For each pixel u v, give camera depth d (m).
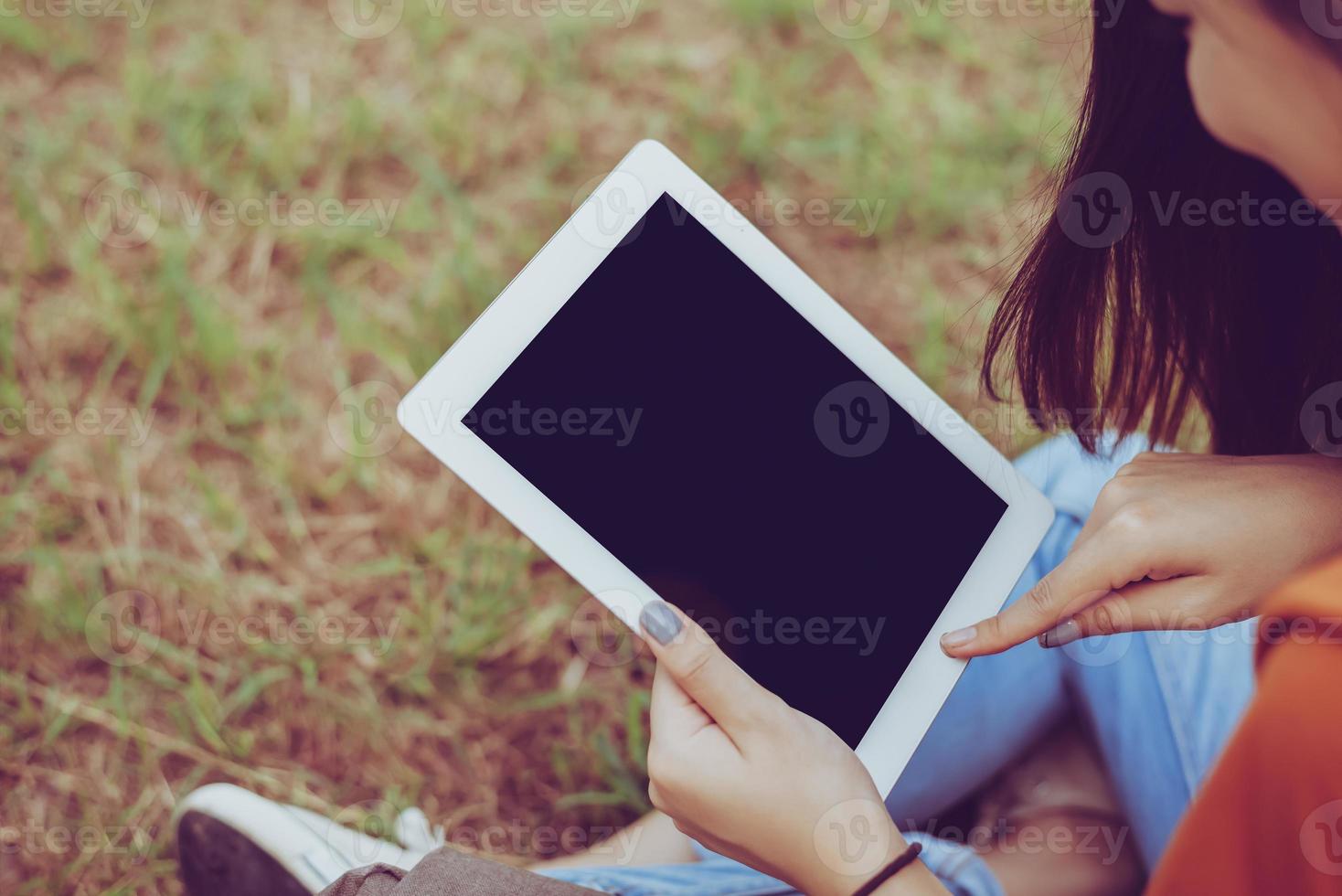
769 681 0.93
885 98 1.93
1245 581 0.84
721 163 1.88
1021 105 1.93
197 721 1.55
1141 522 0.85
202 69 1.88
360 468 1.67
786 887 1.01
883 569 0.95
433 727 1.57
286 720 1.56
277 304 1.76
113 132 1.83
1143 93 0.81
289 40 1.91
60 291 1.74
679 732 0.84
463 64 1.92
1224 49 0.63
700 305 0.97
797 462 0.95
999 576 0.96
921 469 0.97
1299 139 0.63
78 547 1.62
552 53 1.93
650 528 0.93
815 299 0.98
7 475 1.65
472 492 1.67
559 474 0.93
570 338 0.94
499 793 1.55
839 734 0.92
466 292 1.76
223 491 1.67
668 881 1.04
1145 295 0.95
